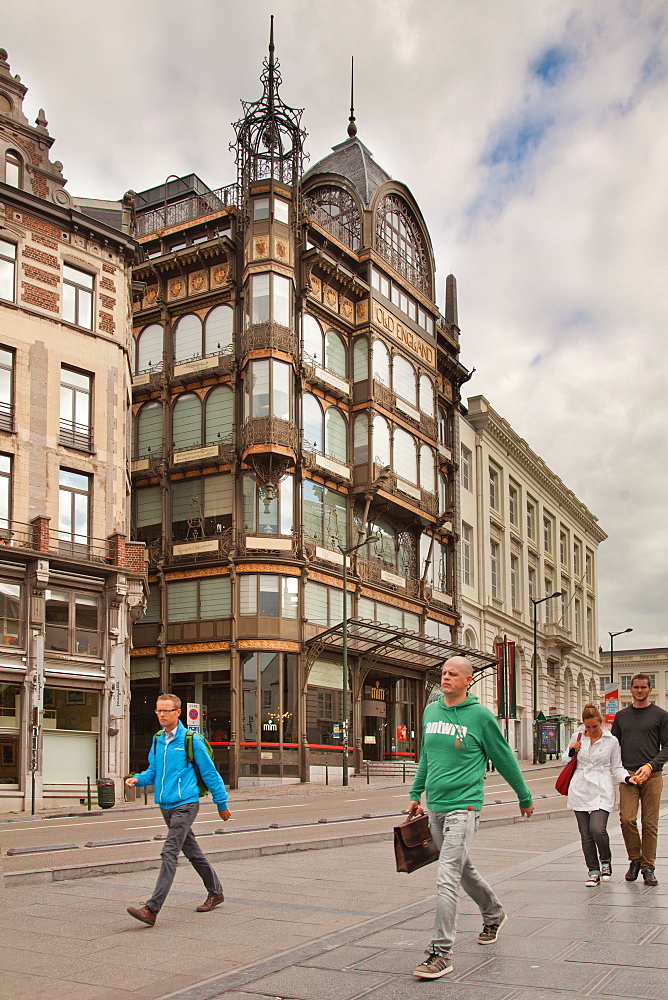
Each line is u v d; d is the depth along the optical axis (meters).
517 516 67.50
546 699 70.44
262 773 38.31
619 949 6.53
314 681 41.09
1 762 27.73
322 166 51.06
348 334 46.72
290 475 41.38
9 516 29.47
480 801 6.70
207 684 39.75
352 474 45.31
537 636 69.19
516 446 65.69
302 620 40.19
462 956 6.59
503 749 6.79
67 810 26.66
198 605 40.56
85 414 32.22
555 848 13.55
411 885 10.20
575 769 9.87
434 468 51.62
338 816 21.66
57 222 32.16
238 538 40.16
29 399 30.45
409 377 49.94
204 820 20.80
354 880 10.58
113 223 38.25
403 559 49.47
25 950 7.23
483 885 6.88
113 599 31.22
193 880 10.59
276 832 16.86
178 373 43.34
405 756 48.19
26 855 13.34
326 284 44.94
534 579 70.88
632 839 9.62
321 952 6.90
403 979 6.11
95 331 32.72
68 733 29.77
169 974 6.54
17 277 30.83
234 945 7.33
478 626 57.38
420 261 53.44
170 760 8.44
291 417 41.00
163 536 41.97
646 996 5.44
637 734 9.69
